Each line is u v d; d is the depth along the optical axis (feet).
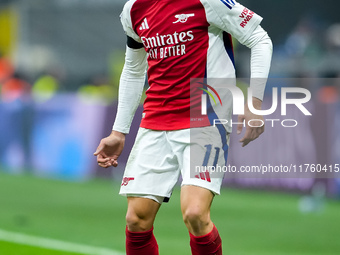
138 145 53.78
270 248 82.89
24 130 160.35
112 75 189.88
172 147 52.60
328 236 90.89
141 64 56.13
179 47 51.90
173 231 92.84
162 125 52.85
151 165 52.85
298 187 123.24
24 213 106.52
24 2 207.31
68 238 86.38
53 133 155.22
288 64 165.27
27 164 160.04
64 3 206.28
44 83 178.50
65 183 143.95
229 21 51.78
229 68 52.75
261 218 104.22
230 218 103.91
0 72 200.03
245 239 88.28
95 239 86.17
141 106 142.20
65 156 153.58
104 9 204.44
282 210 111.96
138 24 53.52
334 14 191.93
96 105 148.36
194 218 49.96
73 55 203.51
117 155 56.85
